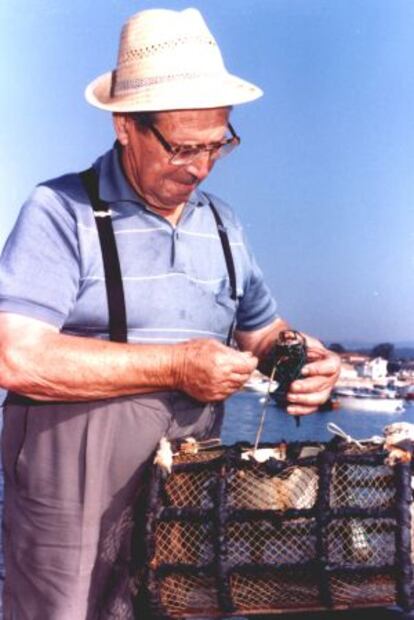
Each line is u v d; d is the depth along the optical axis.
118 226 2.32
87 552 2.25
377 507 2.00
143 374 2.17
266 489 2.07
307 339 2.52
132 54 2.27
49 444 2.25
